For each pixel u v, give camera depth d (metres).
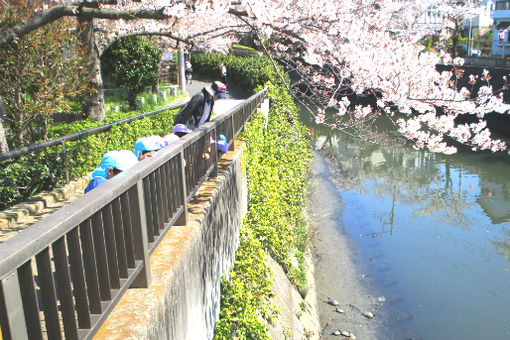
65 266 1.76
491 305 9.20
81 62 9.12
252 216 7.57
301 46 8.81
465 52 40.66
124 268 2.33
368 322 8.35
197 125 4.99
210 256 4.16
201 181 4.40
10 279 1.33
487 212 14.22
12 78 8.32
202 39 12.90
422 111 7.27
